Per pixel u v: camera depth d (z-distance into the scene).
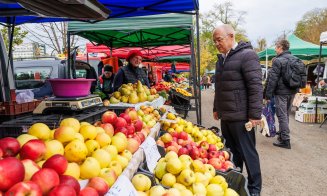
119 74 5.98
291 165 5.56
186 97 10.46
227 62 3.68
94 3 2.32
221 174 2.49
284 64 6.50
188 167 2.29
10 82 4.28
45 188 1.21
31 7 2.45
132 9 5.20
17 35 14.52
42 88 6.51
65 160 1.47
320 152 6.45
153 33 9.15
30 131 1.81
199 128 4.34
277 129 9.23
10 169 1.13
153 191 1.93
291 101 6.76
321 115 10.50
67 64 6.80
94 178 1.55
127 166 1.99
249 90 3.54
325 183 4.70
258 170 3.66
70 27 6.73
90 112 3.08
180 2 4.97
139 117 3.38
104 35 9.16
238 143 3.78
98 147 1.96
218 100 3.90
